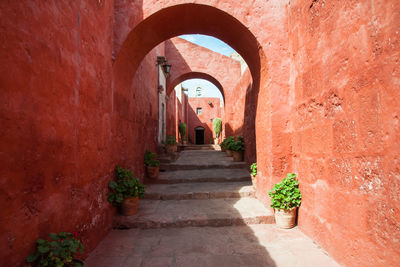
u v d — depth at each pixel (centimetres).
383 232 183
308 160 309
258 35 383
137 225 347
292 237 308
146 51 464
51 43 196
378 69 187
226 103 1020
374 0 191
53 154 198
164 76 1002
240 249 278
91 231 276
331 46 255
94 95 289
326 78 265
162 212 385
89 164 273
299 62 338
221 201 447
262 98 423
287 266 240
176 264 247
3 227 143
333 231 250
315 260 250
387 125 178
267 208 394
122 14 374
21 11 161
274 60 381
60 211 208
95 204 290
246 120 695
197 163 720
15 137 154
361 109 207
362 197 206
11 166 150
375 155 191
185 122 2378
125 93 425
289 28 374
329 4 258
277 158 371
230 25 414
